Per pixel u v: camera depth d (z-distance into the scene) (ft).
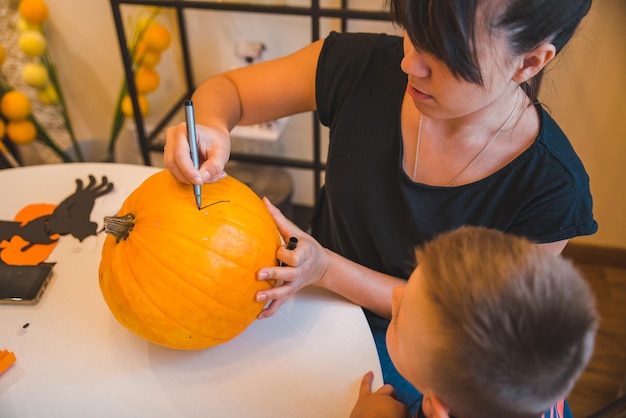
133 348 2.24
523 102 2.47
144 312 2.03
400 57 2.73
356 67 2.79
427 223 2.63
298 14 4.25
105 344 2.25
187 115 2.00
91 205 2.86
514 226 2.56
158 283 2.00
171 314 2.02
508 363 1.48
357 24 4.89
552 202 2.44
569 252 5.61
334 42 2.88
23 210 2.84
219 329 2.10
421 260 1.77
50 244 2.66
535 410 1.59
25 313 2.35
